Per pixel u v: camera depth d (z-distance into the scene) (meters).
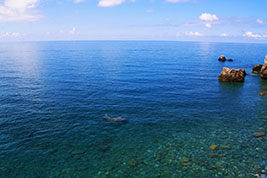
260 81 48.12
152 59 93.38
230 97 34.34
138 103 30.38
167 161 15.97
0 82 42.03
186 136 20.30
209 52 148.50
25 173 14.36
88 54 120.81
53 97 32.38
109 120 23.97
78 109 27.38
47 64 71.62
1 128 21.27
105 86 40.09
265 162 15.58
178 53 135.12
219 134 20.72
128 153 17.17
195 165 15.38
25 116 24.61
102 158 16.39
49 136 19.89
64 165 15.38
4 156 16.34
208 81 46.94
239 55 122.88
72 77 48.28
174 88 39.78
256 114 26.44
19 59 89.00
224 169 14.80
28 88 37.50
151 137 20.06
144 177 14.05
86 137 19.88
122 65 71.38
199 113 26.69
